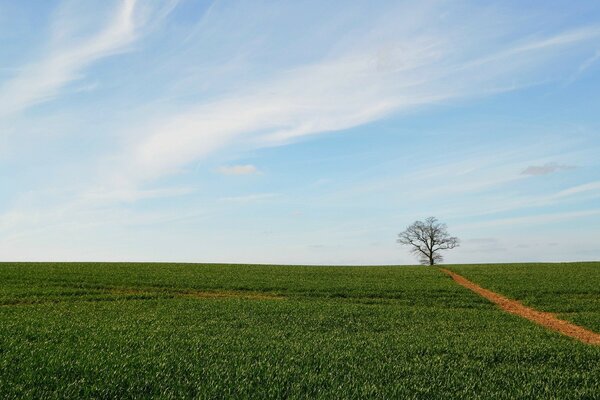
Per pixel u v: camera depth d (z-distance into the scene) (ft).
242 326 76.28
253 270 189.57
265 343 58.13
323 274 179.42
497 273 187.32
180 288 132.26
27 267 169.17
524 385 41.27
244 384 37.32
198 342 55.83
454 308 113.50
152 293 120.47
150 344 53.11
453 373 44.98
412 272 192.54
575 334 86.94
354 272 189.98
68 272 155.94
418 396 37.09
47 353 44.65
